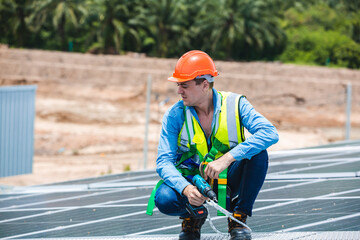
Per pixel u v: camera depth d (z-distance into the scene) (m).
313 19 104.00
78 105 57.62
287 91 64.88
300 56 95.56
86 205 7.94
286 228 5.12
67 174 40.69
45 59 73.31
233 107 4.43
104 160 44.19
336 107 62.72
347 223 5.05
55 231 6.06
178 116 4.52
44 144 47.09
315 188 7.34
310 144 49.22
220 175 4.53
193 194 4.22
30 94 22.69
